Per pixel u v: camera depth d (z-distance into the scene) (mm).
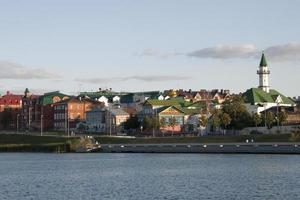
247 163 142000
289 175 110188
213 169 128375
